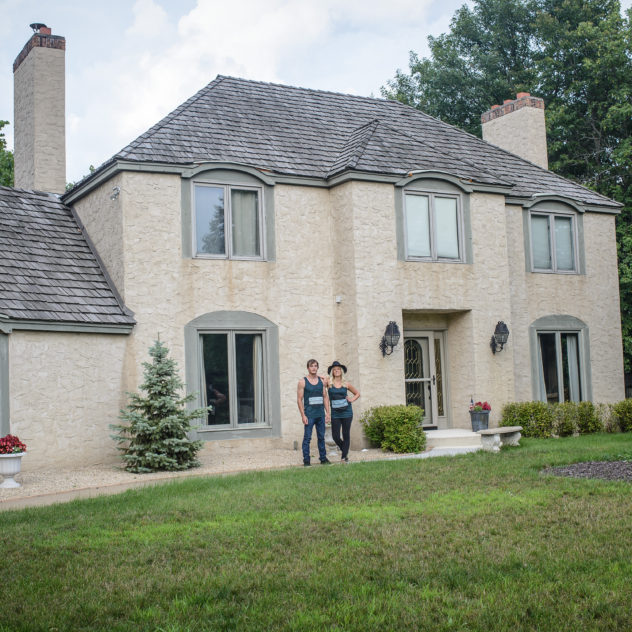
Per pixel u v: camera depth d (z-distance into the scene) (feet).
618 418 64.39
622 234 90.17
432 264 58.65
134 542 27.17
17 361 46.73
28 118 64.08
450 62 122.83
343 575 23.24
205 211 54.44
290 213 56.95
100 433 49.90
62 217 58.80
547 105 109.70
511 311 64.95
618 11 110.42
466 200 60.70
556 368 67.56
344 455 48.32
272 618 20.02
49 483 42.09
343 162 57.72
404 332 60.59
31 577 23.57
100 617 20.33
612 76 101.19
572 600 20.94
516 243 65.92
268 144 59.00
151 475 44.11
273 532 28.27
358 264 55.67
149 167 52.19
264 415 55.36
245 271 55.06
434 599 21.18
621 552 24.76
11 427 46.14
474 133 120.37
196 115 58.90
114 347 50.93
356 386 55.21
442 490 35.19
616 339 71.05
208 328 53.52
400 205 57.82
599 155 103.65
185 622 19.90
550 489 34.53
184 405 52.39
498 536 27.07
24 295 48.34
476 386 59.67
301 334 56.54
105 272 54.08
